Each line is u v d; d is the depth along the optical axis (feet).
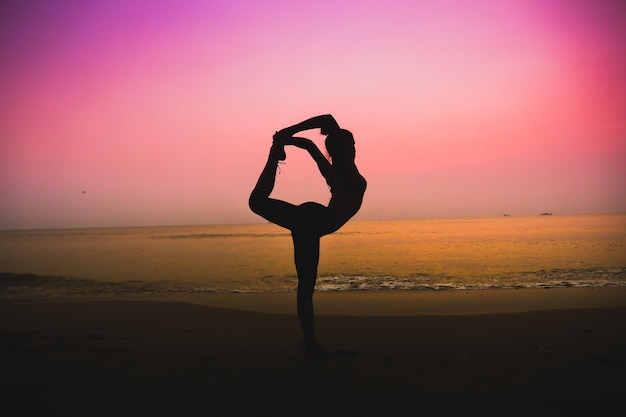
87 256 79.20
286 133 11.26
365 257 63.93
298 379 10.64
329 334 16.85
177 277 44.14
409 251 75.77
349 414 8.19
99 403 9.01
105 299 27.53
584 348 13.83
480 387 9.83
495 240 106.83
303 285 12.42
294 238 11.87
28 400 9.23
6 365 12.40
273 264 58.59
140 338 16.66
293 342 15.72
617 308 20.80
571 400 8.87
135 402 9.05
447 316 20.11
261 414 8.26
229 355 13.61
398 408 8.48
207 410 8.52
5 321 20.63
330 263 54.95
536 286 32.50
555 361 12.25
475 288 32.04
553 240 99.50
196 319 20.71
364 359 12.75
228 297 29.01
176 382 10.53
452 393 9.41
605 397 9.05
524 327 17.40
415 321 19.13
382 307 23.98
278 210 11.08
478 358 12.77
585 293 27.20
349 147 11.34
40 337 16.87
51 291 34.91
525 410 8.32
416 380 10.47
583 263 49.24
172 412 8.43
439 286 34.06
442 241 109.29
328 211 11.12
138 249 102.68
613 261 50.90
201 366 12.14
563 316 19.31
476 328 17.51
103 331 18.17
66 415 8.33
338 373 11.15
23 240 188.03
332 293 29.71
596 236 114.01
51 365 12.38
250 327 18.84
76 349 14.64
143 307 24.03
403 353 13.61
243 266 55.88
